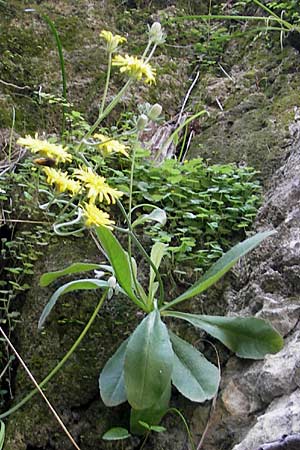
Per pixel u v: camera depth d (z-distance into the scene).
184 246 0.53
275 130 0.65
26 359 0.49
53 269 0.53
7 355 0.50
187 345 0.45
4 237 0.56
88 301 0.50
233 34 0.81
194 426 0.45
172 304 0.45
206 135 0.70
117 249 0.41
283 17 0.78
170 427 0.45
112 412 0.46
